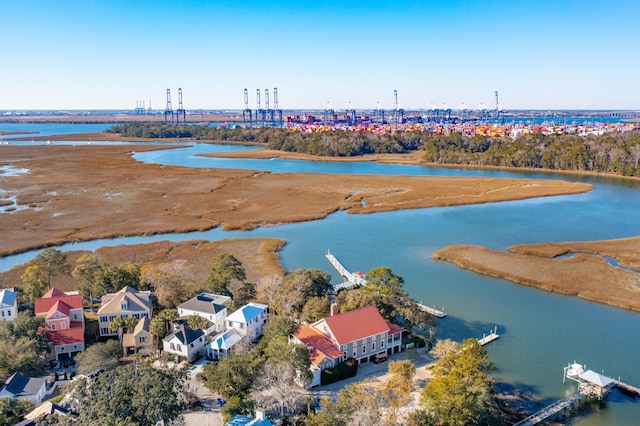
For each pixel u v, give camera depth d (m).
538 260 121.50
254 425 50.50
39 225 151.88
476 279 109.81
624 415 62.97
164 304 89.50
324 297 85.75
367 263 119.94
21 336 71.56
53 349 74.75
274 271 112.00
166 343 74.75
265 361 66.56
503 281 108.94
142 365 58.09
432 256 125.25
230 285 103.50
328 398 59.81
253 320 80.88
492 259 121.25
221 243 134.50
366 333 73.81
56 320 78.06
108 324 81.69
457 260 120.69
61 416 52.62
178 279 95.25
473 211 176.12
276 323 76.12
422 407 61.28
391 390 63.19
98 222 156.12
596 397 65.88
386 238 141.38
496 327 86.81
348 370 70.06
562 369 73.06
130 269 96.94
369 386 66.50
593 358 76.25
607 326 87.25
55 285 104.06
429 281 108.31
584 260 120.75
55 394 64.56
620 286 104.62
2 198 189.00
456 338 82.75
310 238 141.62
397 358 76.56
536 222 159.62
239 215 166.75
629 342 81.44
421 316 80.38
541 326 87.25
